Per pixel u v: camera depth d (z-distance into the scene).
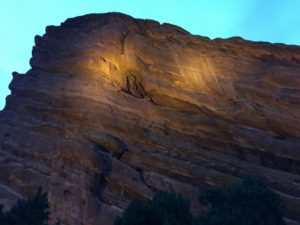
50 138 34.88
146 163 33.31
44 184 31.97
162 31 44.09
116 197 31.14
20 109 39.53
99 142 33.91
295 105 36.28
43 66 41.72
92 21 45.97
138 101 36.97
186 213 25.44
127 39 42.50
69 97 37.34
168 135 35.66
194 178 32.25
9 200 31.58
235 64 39.94
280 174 32.50
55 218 30.06
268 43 41.38
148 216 24.80
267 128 36.12
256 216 26.11
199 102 38.22
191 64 40.53
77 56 40.72
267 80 37.97
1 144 37.19
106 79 38.44
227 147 35.03
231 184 29.81
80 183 30.94
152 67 40.91
